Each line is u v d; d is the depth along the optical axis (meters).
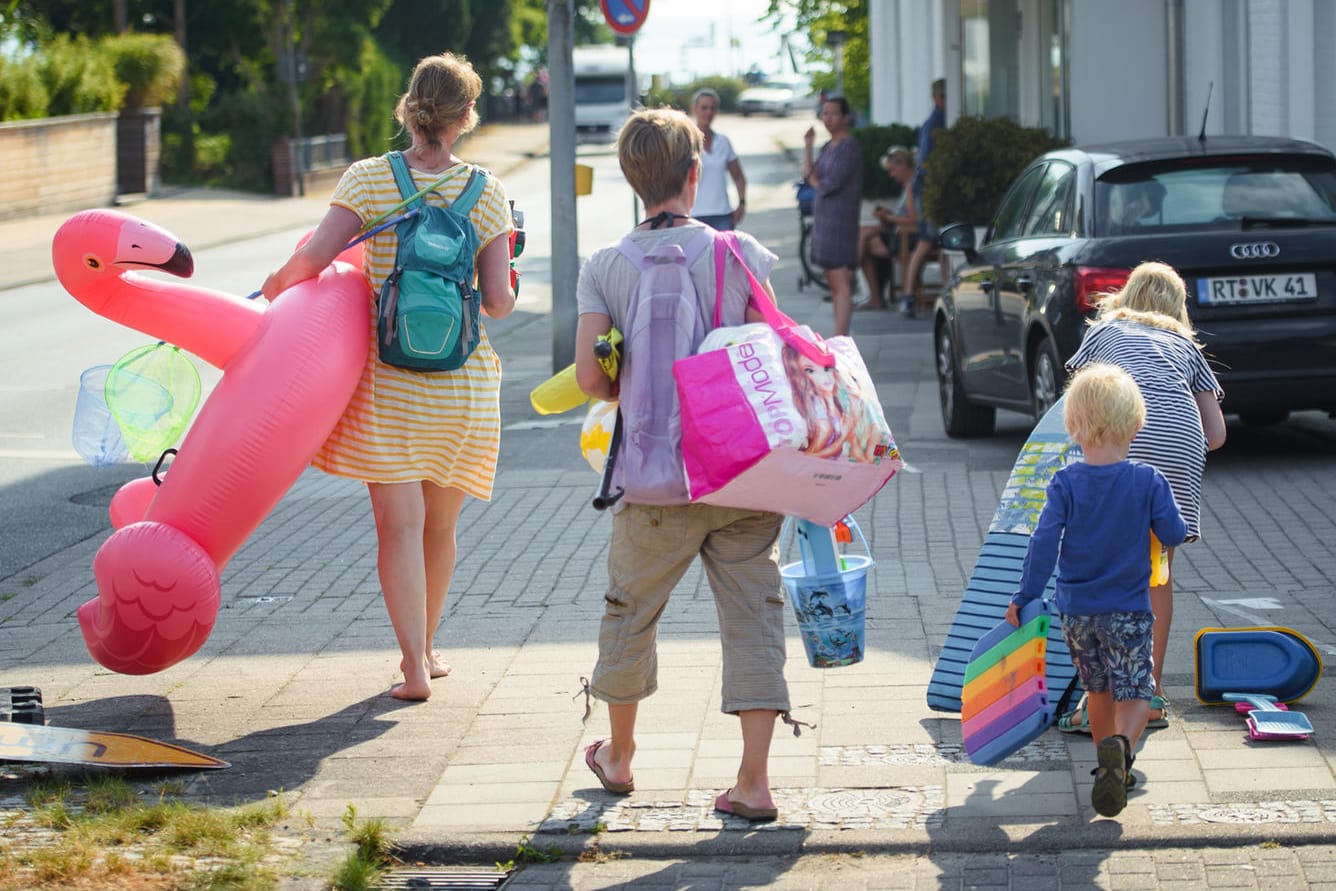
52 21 49.53
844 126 16.28
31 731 5.39
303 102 48.00
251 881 4.30
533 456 11.07
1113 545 4.64
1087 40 18.14
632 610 4.78
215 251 29.62
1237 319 9.13
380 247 5.81
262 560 8.41
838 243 16.16
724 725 5.53
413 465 5.83
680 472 4.55
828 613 4.82
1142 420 4.66
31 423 13.38
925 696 5.77
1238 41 16.16
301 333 5.59
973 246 10.92
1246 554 7.70
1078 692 5.45
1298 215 9.49
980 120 18.23
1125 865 4.32
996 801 4.80
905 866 4.41
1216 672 5.53
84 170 36.66
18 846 4.60
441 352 5.66
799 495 4.49
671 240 4.68
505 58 72.12
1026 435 11.55
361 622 7.13
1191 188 9.65
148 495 6.00
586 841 4.61
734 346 4.45
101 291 5.60
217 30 50.19
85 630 5.64
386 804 4.94
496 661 6.43
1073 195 9.97
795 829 4.64
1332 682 5.73
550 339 18.25
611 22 15.72
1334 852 4.33
